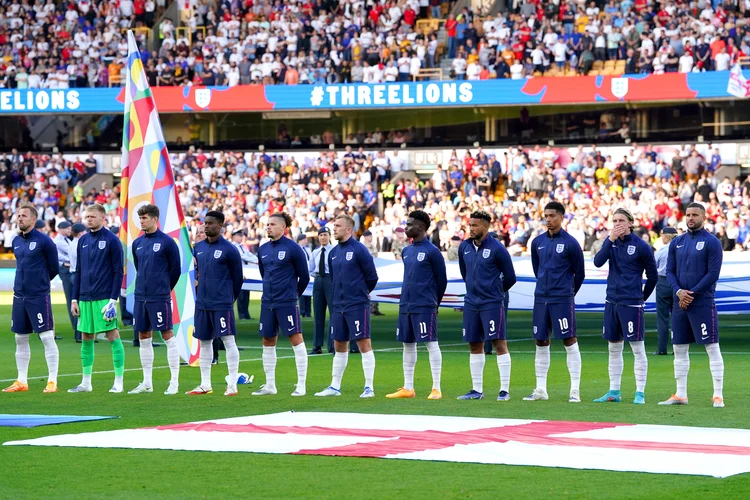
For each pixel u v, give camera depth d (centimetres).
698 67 4644
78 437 1182
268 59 5169
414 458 1042
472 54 5053
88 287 1672
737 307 2348
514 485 915
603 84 4684
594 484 917
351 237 1611
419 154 5159
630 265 1505
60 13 5600
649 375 1869
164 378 1877
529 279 2459
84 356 1684
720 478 940
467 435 1183
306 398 1576
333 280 1614
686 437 1163
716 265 1443
